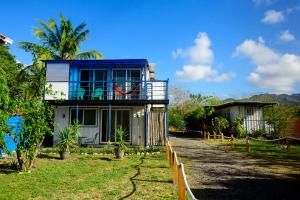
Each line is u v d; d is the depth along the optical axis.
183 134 41.78
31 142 11.55
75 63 22.39
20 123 11.52
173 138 33.66
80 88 22.31
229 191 8.72
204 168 12.59
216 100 61.44
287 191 8.65
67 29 35.16
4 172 11.39
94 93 22.00
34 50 13.45
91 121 21.59
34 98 12.08
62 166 12.95
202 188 9.08
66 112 21.56
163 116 20.69
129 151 17.41
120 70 22.66
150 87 22.42
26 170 11.55
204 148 21.33
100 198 7.95
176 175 9.30
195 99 59.66
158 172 11.55
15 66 25.48
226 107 37.06
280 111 28.75
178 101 59.69
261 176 10.85
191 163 14.02
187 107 58.31
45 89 12.90
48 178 10.35
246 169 12.35
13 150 15.77
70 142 15.57
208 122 38.09
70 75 22.45
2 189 8.77
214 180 10.18
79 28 35.75
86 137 21.38
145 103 20.05
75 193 8.44
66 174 11.12
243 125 33.56
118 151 15.29
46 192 8.50
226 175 11.06
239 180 10.18
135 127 21.30
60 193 8.44
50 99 20.94
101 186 9.22
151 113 20.69
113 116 21.56
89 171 11.77
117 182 9.79
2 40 13.09
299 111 29.17
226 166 13.14
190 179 10.36
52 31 35.09
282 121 27.89
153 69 28.45
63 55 35.50
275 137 28.09
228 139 30.77
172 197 7.99
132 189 8.88
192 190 8.84
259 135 31.83
